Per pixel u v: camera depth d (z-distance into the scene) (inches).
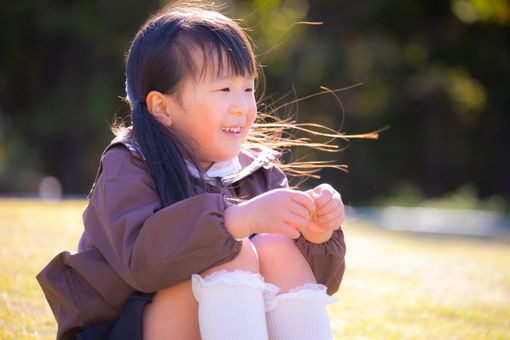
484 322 260.4
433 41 1642.5
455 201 1178.6
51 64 1551.4
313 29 1562.5
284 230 150.9
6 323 219.0
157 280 150.9
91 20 1443.2
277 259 162.1
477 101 1691.7
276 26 1498.5
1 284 254.8
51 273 163.8
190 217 150.6
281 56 1519.4
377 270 353.1
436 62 1630.2
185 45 170.7
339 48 1555.1
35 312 230.8
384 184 1694.1
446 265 387.5
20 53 1520.7
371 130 1683.1
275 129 207.9
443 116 1708.9
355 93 1616.6
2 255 295.7
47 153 1588.3
